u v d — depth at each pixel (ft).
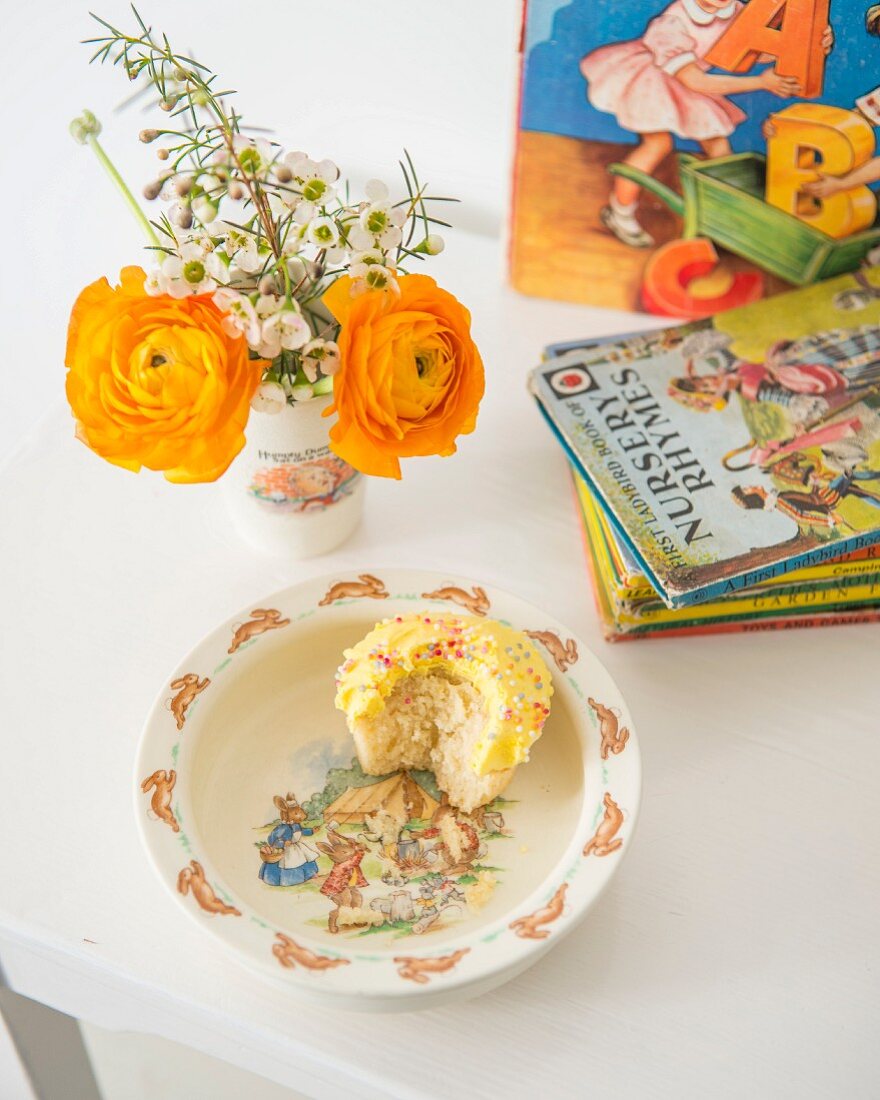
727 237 2.03
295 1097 2.40
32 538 1.87
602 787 1.49
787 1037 1.45
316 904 1.50
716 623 1.77
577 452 1.79
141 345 1.42
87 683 1.72
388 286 1.47
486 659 1.54
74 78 2.56
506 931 1.38
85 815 1.60
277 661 1.66
